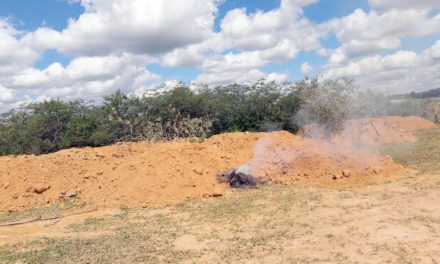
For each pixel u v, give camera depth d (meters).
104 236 9.78
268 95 28.31
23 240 9.70
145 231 10.07
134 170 14.28
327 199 11.62
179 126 26.08
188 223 10.57
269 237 8.99
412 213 9.73
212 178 14.18
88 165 15.28
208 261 7.96
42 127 25.11
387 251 7.75
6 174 14.61
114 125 26.20
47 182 14.17
